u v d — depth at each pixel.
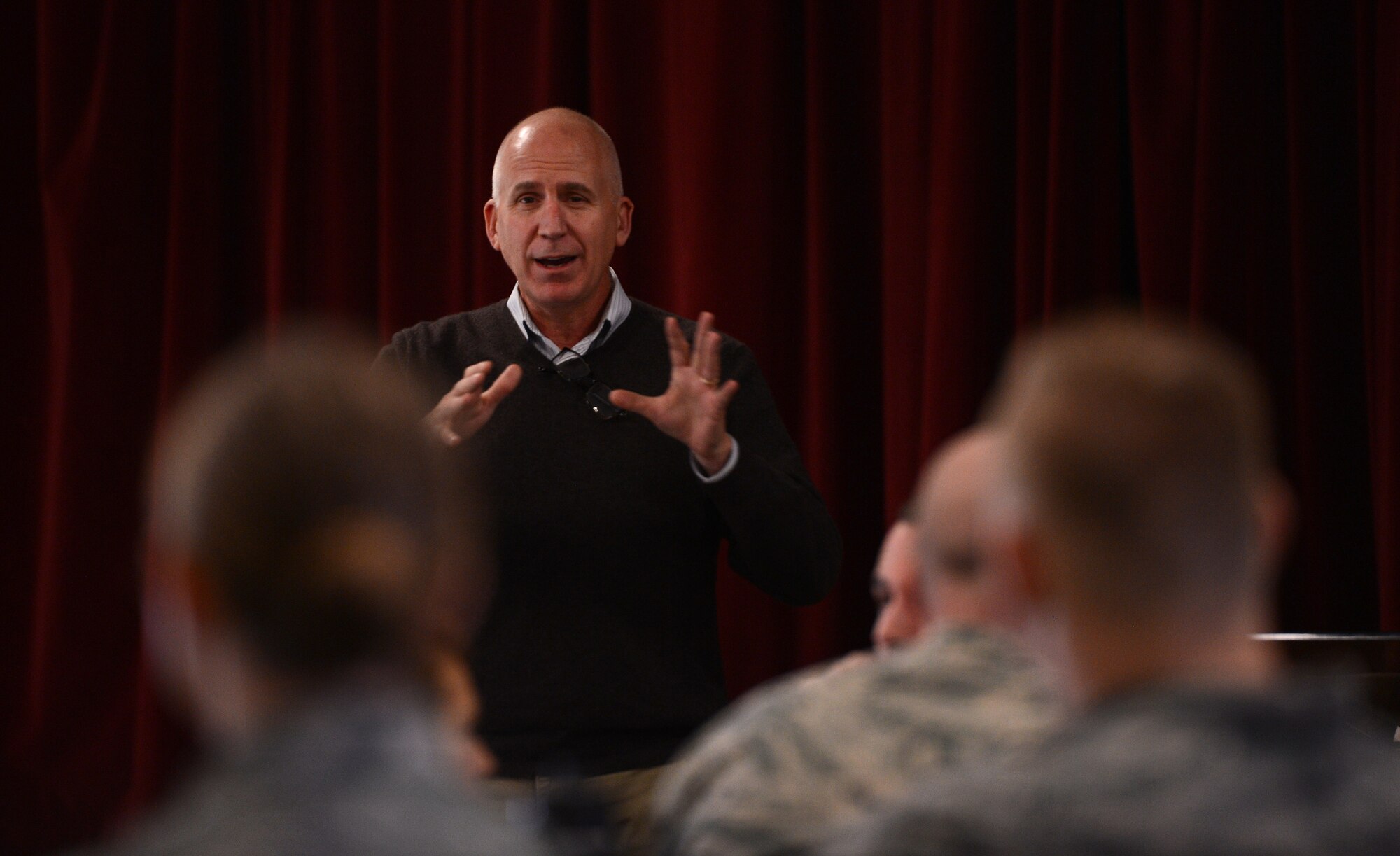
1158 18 9.81
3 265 11.85
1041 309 9.95
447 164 11.17
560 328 7.08
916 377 10.11
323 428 2.16
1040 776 2.39
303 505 2.11
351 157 11.30
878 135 10.45
